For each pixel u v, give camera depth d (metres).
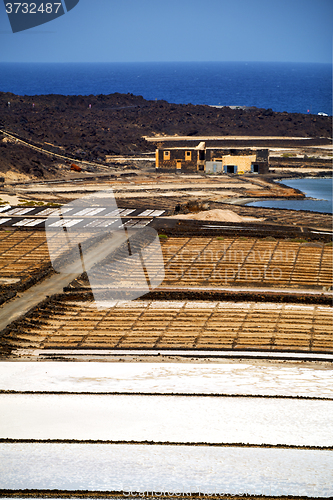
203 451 23.55
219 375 33.06
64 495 21.20
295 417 26.55
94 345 38.94
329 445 24.12
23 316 42.44
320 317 44.16
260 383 31.58
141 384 30.94
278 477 21.89
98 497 20.98
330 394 29.75
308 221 80.69
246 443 24.25
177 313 44.53
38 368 34.12
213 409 27.39
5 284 48.59
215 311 45.09
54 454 23.56
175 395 29.36
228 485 21.47
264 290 49.50
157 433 25.12
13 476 22.16
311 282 51.88
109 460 22.86
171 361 35.94
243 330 41.62
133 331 41.25
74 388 30.42
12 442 24.27
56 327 41.97
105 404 28.14
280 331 41.53
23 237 65.12
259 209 89.69
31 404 28.11
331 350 38.22
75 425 25.89
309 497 20.70
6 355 36.97
